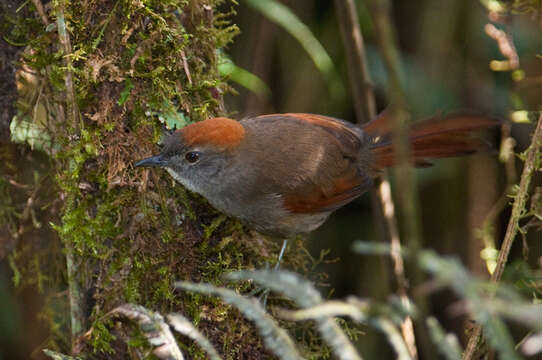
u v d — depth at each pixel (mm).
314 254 12156
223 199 7375
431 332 4055
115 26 6375
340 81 11555
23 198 7980
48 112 7039
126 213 6539
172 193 6859
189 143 6902
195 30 6973
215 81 7000
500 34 8055
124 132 6523
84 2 6328
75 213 6461
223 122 7398
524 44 10430
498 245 11266
